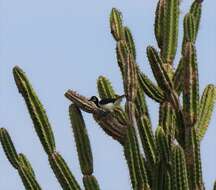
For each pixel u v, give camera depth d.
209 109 18.84
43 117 17.73
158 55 18.36
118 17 19.41
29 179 17.80
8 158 17.95
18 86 17.83
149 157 17.81
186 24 18.33
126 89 18.30
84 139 17.98
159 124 18.75
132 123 18.14
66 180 17.66
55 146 17.77
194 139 17.58
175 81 18.84
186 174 16.92
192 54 17.61
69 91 18.19
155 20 19.91
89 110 18.14
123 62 18.89
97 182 17.95
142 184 17.45
